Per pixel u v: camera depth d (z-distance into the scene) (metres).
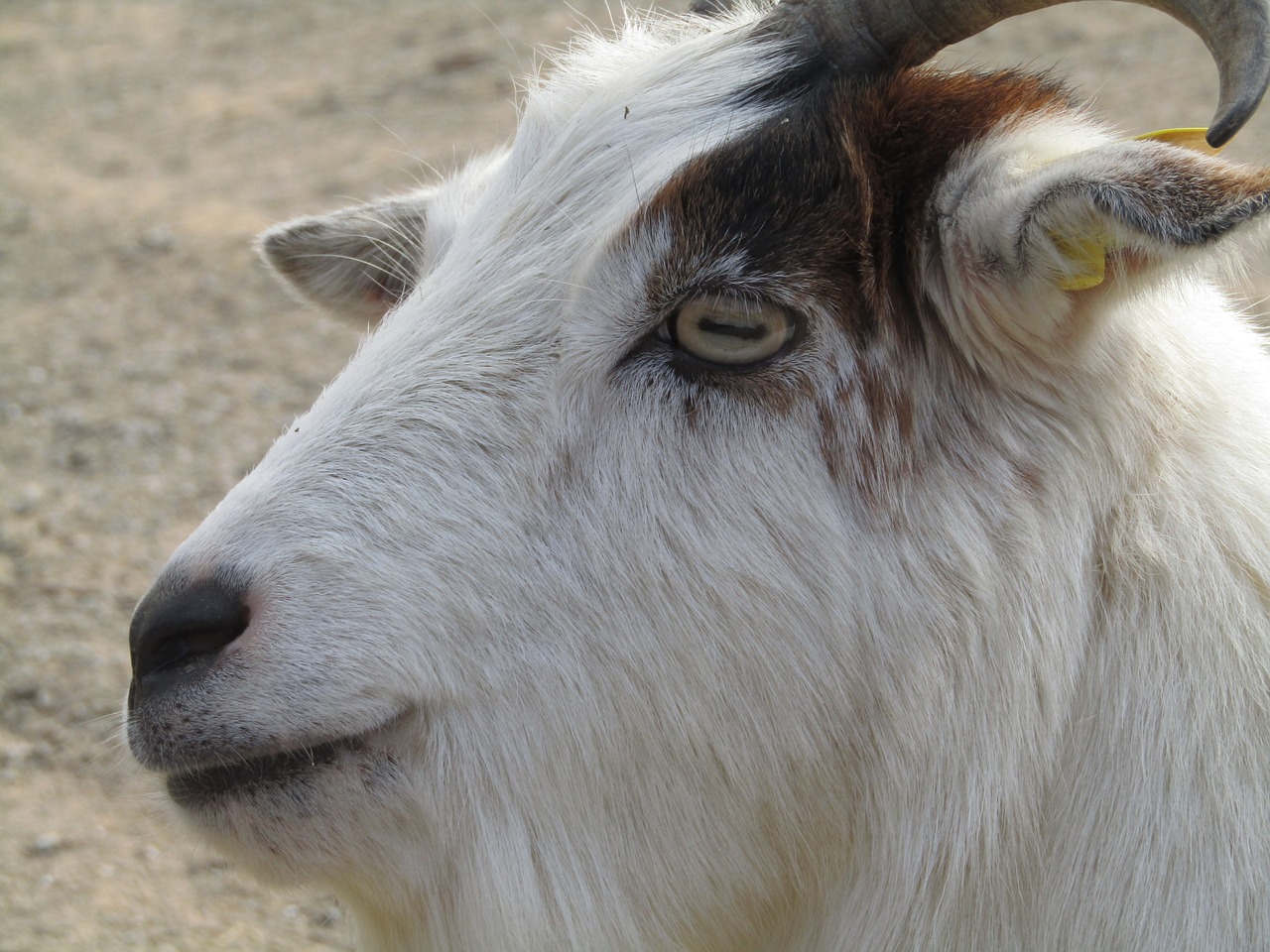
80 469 8.88
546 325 3.50
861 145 3.28
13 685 6.85
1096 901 3.39
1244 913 3.31
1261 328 4.35
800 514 3.35
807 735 3.45
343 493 3.41
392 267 4.89
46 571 7.79
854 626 3.39
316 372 9.95
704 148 3.37
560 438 3.43
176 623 3.29
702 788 3.49
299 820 3.36
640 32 4.16
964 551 3.35
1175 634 3.42
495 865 3.47
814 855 3.60
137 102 16.53
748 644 3.39
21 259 12.26
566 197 3.62
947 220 3.27
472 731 3.40
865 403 3.34
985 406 3.41
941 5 3.29
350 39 17.81
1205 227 2.81
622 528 3.40
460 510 3.39
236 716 3.24
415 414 3.49
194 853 5.84
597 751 3.45
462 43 16.69
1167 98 11.88
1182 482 3.53
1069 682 3.43
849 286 3.29
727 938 3.72
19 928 5.43
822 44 3.48
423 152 13.24
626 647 3.41
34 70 18.38
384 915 3.67
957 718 3.41
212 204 13.00
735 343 3.33
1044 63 13.12
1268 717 3.41
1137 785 3.38
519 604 3.39
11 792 6.23
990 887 3.47
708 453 3.37
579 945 3.53
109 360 10.30
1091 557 3.47
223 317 10.87
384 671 3.28
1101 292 3.20
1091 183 2.91
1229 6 2.86
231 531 3.37
